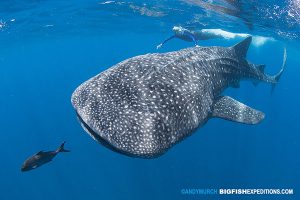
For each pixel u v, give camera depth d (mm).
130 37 33875
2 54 33062
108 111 4047
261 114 6145
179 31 13414
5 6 14828
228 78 7203
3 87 81000
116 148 3809
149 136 3930
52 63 64125
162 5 15438
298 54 28516
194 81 5125
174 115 4320
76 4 15969
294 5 11195
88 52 52812
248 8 12508
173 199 21938
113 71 4719
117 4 16047
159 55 5336
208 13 15148
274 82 11180
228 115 5773
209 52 6656
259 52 39219
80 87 4645
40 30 23406
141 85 4445
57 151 5203
